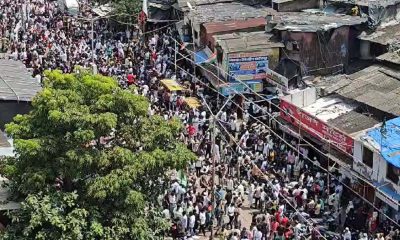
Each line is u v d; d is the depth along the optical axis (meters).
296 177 43.91
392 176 38.31
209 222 38.69
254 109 51.94
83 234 28.09
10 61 45.78
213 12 62.94
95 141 30.25
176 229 37.31
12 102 36.09
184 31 64.88
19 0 83.50
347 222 38.88
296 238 36.50
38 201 28.03
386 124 41.03
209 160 45.03
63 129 29.66
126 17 70.75
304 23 53.81
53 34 69.44
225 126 49.56
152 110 50.50
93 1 80.75
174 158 30.02
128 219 28.97
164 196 36.09
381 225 38.28
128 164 29.28
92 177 29.33
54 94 29.70
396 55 48.78
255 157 45.34
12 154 32.84
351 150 41.31
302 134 46.28
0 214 29.72
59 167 28.92
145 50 64.62
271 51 53.75
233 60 53.56
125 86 56.56
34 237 28.00
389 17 54.00
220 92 53.34
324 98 48.09
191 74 58.59
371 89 45.94
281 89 51.94
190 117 49.78
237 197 40.84
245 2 66.00
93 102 30.52
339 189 40.62
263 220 38.00
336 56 52.97
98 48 65.31
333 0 57.50
